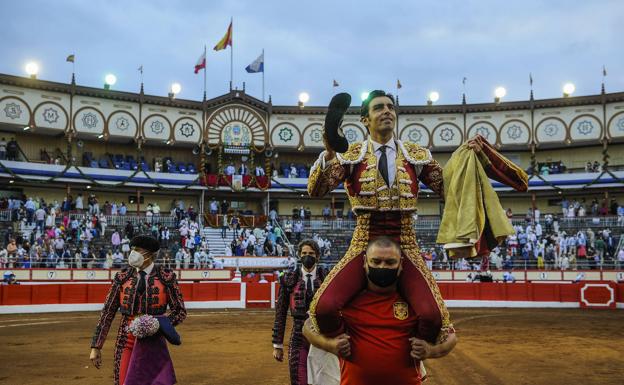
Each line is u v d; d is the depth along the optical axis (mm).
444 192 3752
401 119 45250
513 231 3549
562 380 9219
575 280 32250
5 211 32656
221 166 43719
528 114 44219
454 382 9016
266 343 13977
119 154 42500
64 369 10180
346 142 3469
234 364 10766
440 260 34688
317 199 45125
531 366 10539
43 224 31750
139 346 5781
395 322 3365
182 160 44156
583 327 18344
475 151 3695
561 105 43688
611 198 42812
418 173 3820
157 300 5957
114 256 30109
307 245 6727
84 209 40281
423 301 3299
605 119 42812
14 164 37062
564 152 44938
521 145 44156
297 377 6352
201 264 32406
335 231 39188
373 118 3738
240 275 30797
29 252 28844
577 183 42250
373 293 3432
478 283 30875
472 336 15664
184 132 42688
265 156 45188
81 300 26625
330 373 5262
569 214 39312
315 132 44594
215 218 38062
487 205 3611
